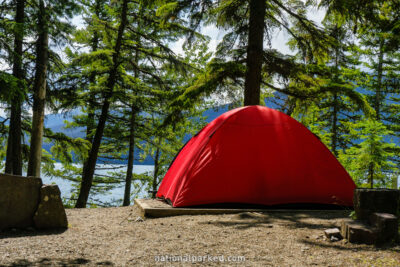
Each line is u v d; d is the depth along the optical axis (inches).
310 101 438.3
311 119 580.1
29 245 162.6
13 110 425.1
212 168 269.3
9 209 204.2
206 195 262.2
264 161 273.6
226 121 288.5
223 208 263.0
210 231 190.2
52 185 219.0
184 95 404.2
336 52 429.7
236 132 282.7
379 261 130.9
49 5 389.1
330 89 403.9
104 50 500.1
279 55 417.4
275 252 149.7
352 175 436.1
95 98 532.7
